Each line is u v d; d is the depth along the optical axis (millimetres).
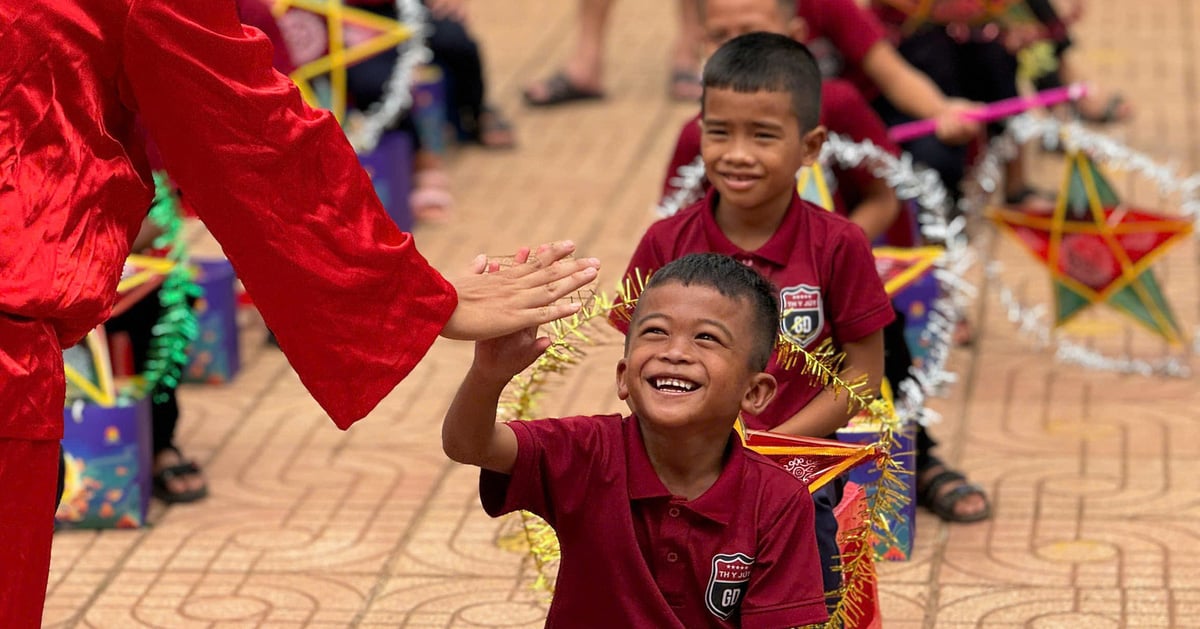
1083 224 9359
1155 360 9633
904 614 6770
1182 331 9961
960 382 9367
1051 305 10570
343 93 11789
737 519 4488
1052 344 9953
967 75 10891
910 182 7836
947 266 9039
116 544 7629
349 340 4508
